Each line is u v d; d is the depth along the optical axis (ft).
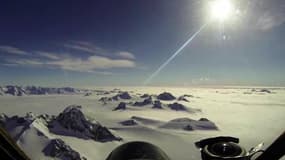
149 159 4.72
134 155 4.83
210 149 4.67
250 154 4.32
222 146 4.59
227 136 5.04
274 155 4.00
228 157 4.31
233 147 4.52
